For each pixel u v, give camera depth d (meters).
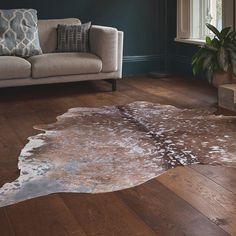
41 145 3.05
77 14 5.51
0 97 4.63
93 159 2.76
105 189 2.32
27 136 3.27
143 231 1.88
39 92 4.84
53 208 2.13
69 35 4.97
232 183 2.34
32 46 4.76
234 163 2.61
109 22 5.67
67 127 3.46
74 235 1.87
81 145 3.03
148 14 5.83
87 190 2.32
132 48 5.84
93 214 2.05
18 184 2.41
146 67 5.96
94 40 4.82
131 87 5.05
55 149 2.96
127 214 2.04
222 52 3.91
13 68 4.34
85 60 4.58
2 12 4.80
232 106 3.83
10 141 3.16
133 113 3.85
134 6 5.74
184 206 2.10
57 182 2.43
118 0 5.66
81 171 2.57
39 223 1.99
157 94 4.62
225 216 1.99
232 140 3.03
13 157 2.83
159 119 3.63
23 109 4.10
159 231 1.88
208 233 1.85
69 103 4.30
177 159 2.71
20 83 4.46
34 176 2.51
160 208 2.09
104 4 5.61
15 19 4.79
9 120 3.73
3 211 2.11
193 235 1.84
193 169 2.55
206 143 2.99
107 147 2.97
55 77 4.57
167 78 5.57
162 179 2.43
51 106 4.20
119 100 4.39
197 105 4.08
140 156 2.79
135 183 2.38
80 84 5.23
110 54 4.69
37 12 5.34
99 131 3.34
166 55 5.98
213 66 4.01
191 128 3.35
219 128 3.33
